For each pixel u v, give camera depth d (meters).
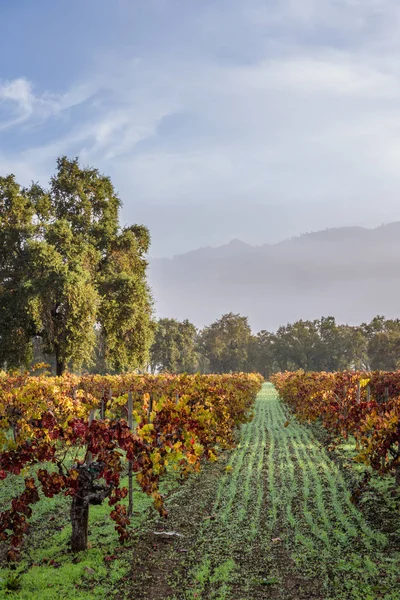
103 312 32.16
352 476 10.52
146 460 7.01
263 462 12.35
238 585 5.68
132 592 5.50
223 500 8.91
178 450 7.30
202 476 10.84
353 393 16.36
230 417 16.12
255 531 7.25
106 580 5.77
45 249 28.34
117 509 6.79
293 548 6.66
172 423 7.62
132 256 35.06
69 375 21.25
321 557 6.35
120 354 33.88
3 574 5.95
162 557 6.44
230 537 7.10
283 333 118.06
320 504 8.49
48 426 7.20
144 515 8.09
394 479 10.01
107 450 6.84
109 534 7.28
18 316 30.44
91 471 6.82
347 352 106.12
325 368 109.19
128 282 32.03
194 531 7.39
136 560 6.32
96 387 20.64
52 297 29.08
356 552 6.50
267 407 30.33
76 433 6.71
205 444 11.48
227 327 116.38
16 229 31.67
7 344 30.81
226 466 11.47
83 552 6.56
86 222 34.06
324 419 18.53
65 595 5.41
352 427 13.48
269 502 8.77
